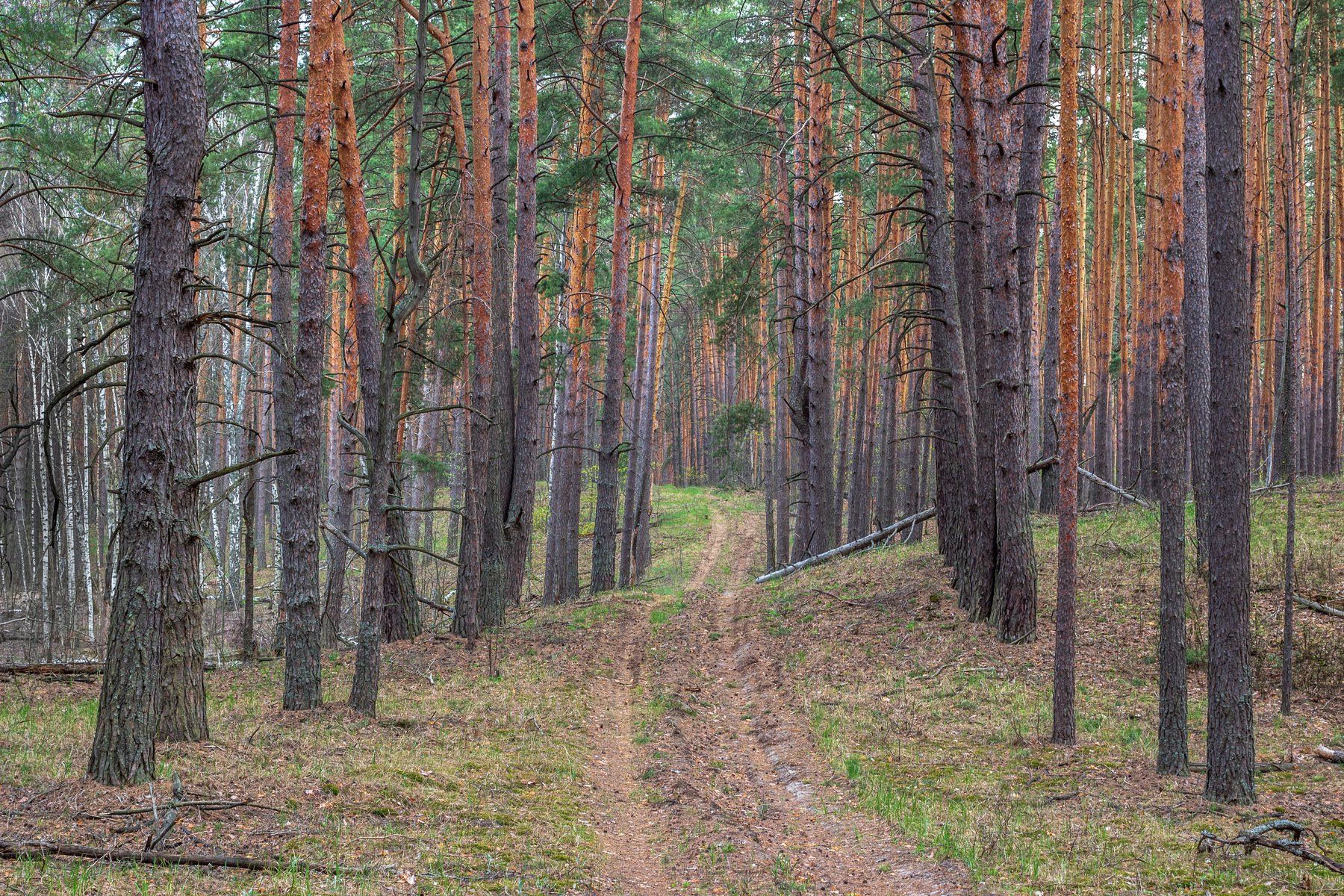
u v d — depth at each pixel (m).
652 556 37.75
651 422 32.09
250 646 16.55
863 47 24.72
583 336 24.67
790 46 21.08
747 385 48.00
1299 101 21.75
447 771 9.37
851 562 22.92
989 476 15.47
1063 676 10.52
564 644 17.45
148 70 7.84
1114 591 15.70
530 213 19.45
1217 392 8.28
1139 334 23.20
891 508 29.00
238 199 30.08
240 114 20.88
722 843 8.06
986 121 16.28
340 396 24.19
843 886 7.06
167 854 6.18
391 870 6.41
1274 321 23.02
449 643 17.03
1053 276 25.55
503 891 6.39
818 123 22.61
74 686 14.22
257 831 6.91
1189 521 18.30
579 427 26.56
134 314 7.96
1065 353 10.34
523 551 21.28
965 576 16.36
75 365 28.42
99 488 31.55
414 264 11.55
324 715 11.35
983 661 13.89
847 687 13.73
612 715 13.37
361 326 14.16
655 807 9.36
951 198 24.30
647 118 25.83
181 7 7.83
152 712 7.79
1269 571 14.98
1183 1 14.62
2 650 22.05
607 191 28.30
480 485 17.56
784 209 26.28
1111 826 7.84
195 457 8.40
